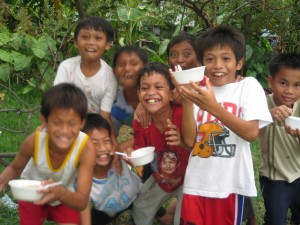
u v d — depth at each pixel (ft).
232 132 4.06
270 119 3.96
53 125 3.57
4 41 9.18
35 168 4.03
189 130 4.05
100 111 5.40
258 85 4.09
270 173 4.57
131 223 5.34
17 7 8.15
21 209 4.16
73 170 3.92
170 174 4.69
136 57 5.09
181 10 8.34
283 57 4.44
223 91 4.10
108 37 5.30
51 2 7.70
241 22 8.09
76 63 5.49
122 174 4.91
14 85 10.43
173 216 5.24
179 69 3.91
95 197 4.74
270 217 4.59
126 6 8.32
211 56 4.04
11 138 7.77
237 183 4.05
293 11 7.04
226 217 4.11
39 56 9.46
